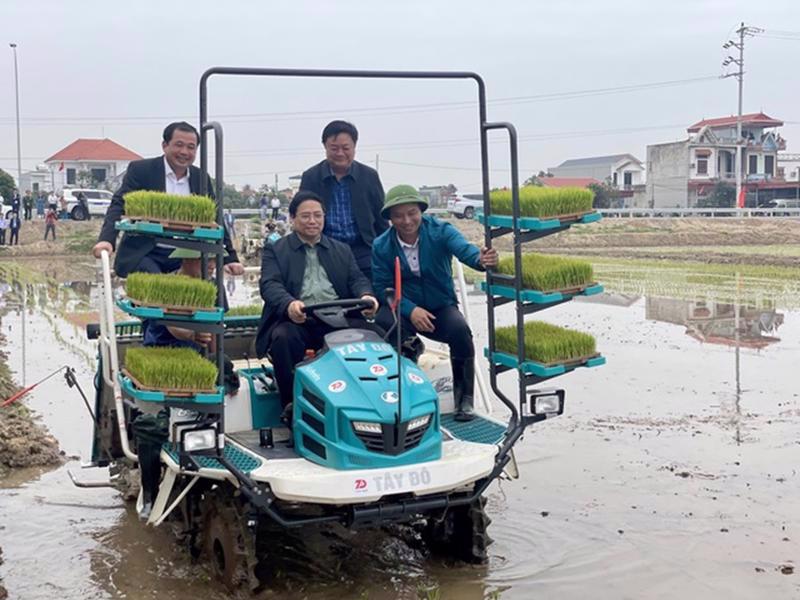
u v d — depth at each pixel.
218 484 5.55
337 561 5.89
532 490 7.22
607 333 14.84
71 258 37.09
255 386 6.00
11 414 9.41
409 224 6.19
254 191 72.31
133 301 5.11
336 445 5.09
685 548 5.99
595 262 31.22
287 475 4.98
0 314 18.50
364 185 7.43
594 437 8.65
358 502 5.00
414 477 5.10
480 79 6.15
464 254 6.02
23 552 6.14
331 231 7.39
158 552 6.14
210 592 5.48
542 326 6.14
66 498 7.27
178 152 7.06
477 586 5.49
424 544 6.20
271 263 6.15
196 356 5.49
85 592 5.49
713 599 5.22
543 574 5.65
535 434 8.78
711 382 10.97
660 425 9.04
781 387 10.65
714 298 19.72
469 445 5.63
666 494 7.05
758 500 6.87
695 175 69.88
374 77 6.12
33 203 52.69
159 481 6.02
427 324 6.22
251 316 7.51
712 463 7.79
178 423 5.20
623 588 5.41
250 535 5.34
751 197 69.88
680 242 41.78
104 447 7.31
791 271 26.89
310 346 5.96
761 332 14.92
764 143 71.38
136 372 5.34
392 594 5.40
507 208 5.78
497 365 6.08
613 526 6.41
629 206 75.56
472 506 5.73
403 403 5.21
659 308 18.12
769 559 5.79
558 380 11.19
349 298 6.29
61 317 18.02
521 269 5.68
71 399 10.56
